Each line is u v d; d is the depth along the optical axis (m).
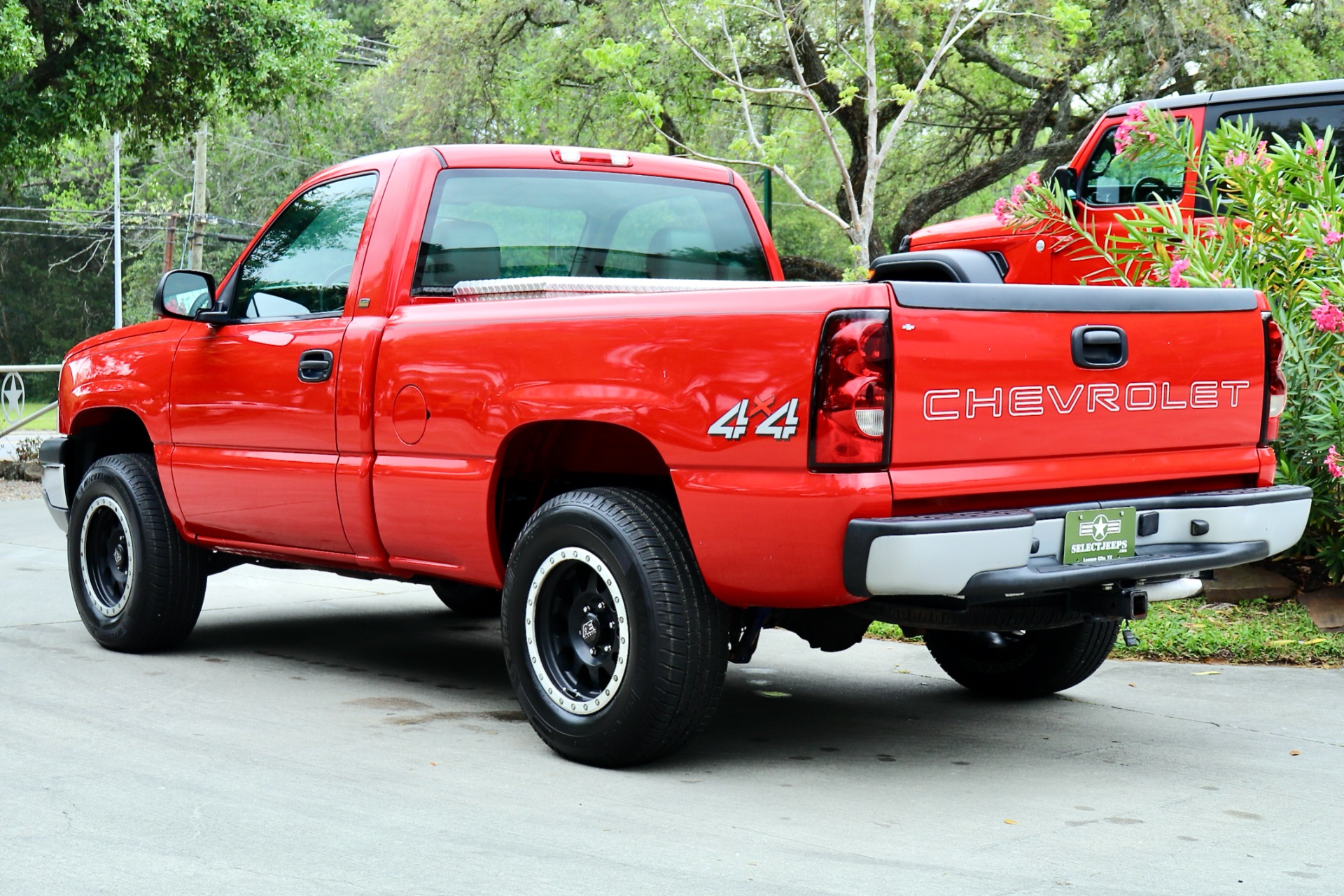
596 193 5.78
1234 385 4.71
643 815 4.00
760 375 4.01
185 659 6.43
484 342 4.80
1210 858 3.64
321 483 5.43
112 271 56.47
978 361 4.02
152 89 19.50
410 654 6.68
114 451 7.12
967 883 3.43
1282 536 4.73
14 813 3.97
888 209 25.34
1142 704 5.58
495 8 22.16
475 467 4.83
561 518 4.52
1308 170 7.08
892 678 6.17
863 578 3.84
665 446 4.24
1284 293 7.08
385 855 3.61
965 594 3.94
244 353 5.82
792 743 4.93
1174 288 4.55
